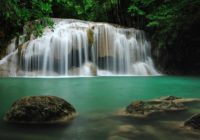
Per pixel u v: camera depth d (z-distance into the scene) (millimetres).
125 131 4711
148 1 25172
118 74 21391
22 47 19188
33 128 4875
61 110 5445
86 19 30031
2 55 19812
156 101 6484
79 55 20391
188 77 19109
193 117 4891
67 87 12039
